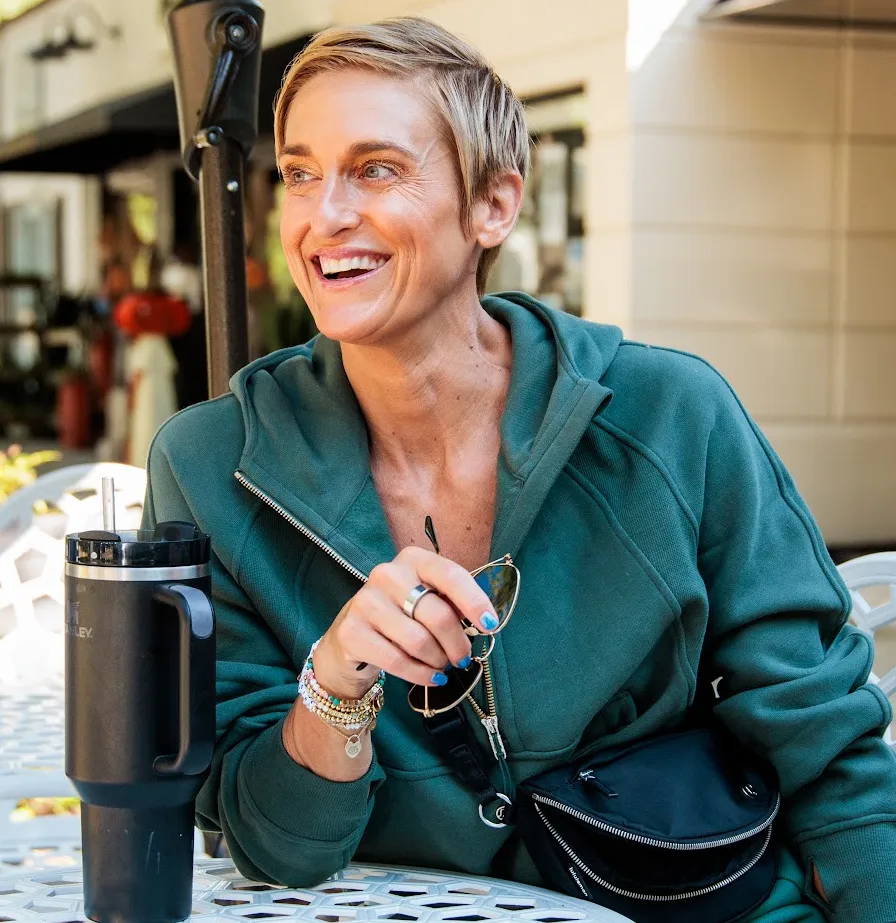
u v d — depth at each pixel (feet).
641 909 4.73
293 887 4.68
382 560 4.97
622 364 5.38
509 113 4.96
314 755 4.43
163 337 30.09
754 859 4.77
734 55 18.66
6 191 50.57
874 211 19.51
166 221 35.53
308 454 5.06
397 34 4.77
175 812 4.09
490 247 5.04
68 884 4.66
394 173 4.67
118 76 34.53
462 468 5.15
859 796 4.96
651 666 5.09
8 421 44.52
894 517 19.85
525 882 5.02
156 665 3.95
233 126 6.51
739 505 5.17
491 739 4.88
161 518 5.22
